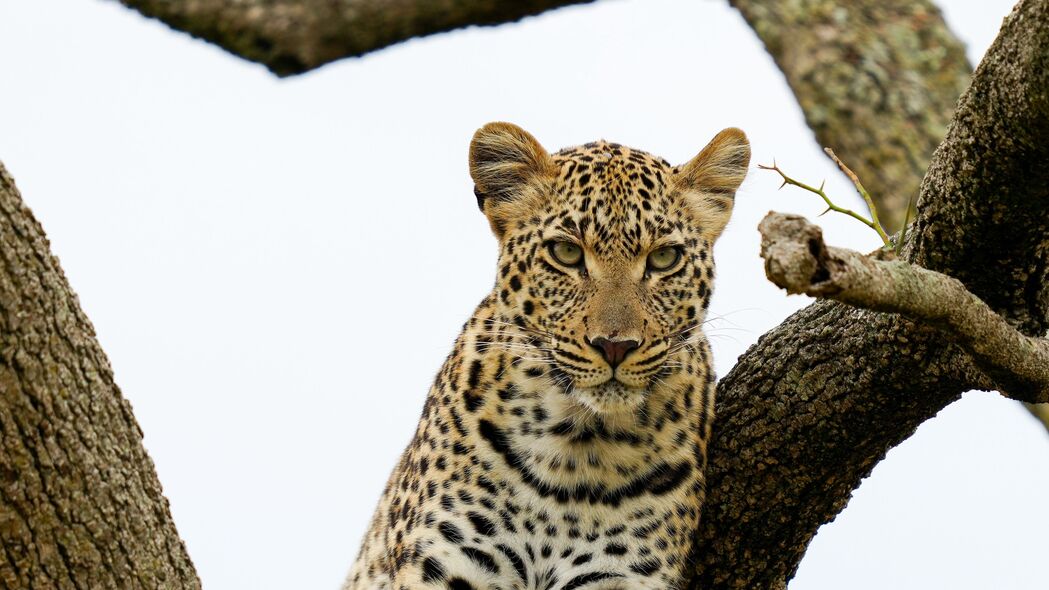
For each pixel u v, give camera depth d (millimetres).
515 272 11625
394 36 15102
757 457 10797
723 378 11273
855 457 10523
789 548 11180
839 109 15414
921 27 15719
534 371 11273
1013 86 8172
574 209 11430
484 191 12031
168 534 8414
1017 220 8859
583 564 11203
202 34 14602
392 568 11766
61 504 7824
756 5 16156
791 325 10531
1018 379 8633
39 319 7574
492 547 11219
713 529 11188
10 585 7852
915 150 15078
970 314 8047
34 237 7559
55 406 7691
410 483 11805
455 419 11438
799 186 9195
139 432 8266
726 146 12055
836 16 15820
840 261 6992
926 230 9227
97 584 8023
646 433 11156
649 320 11109
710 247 11953
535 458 11203
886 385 9922
